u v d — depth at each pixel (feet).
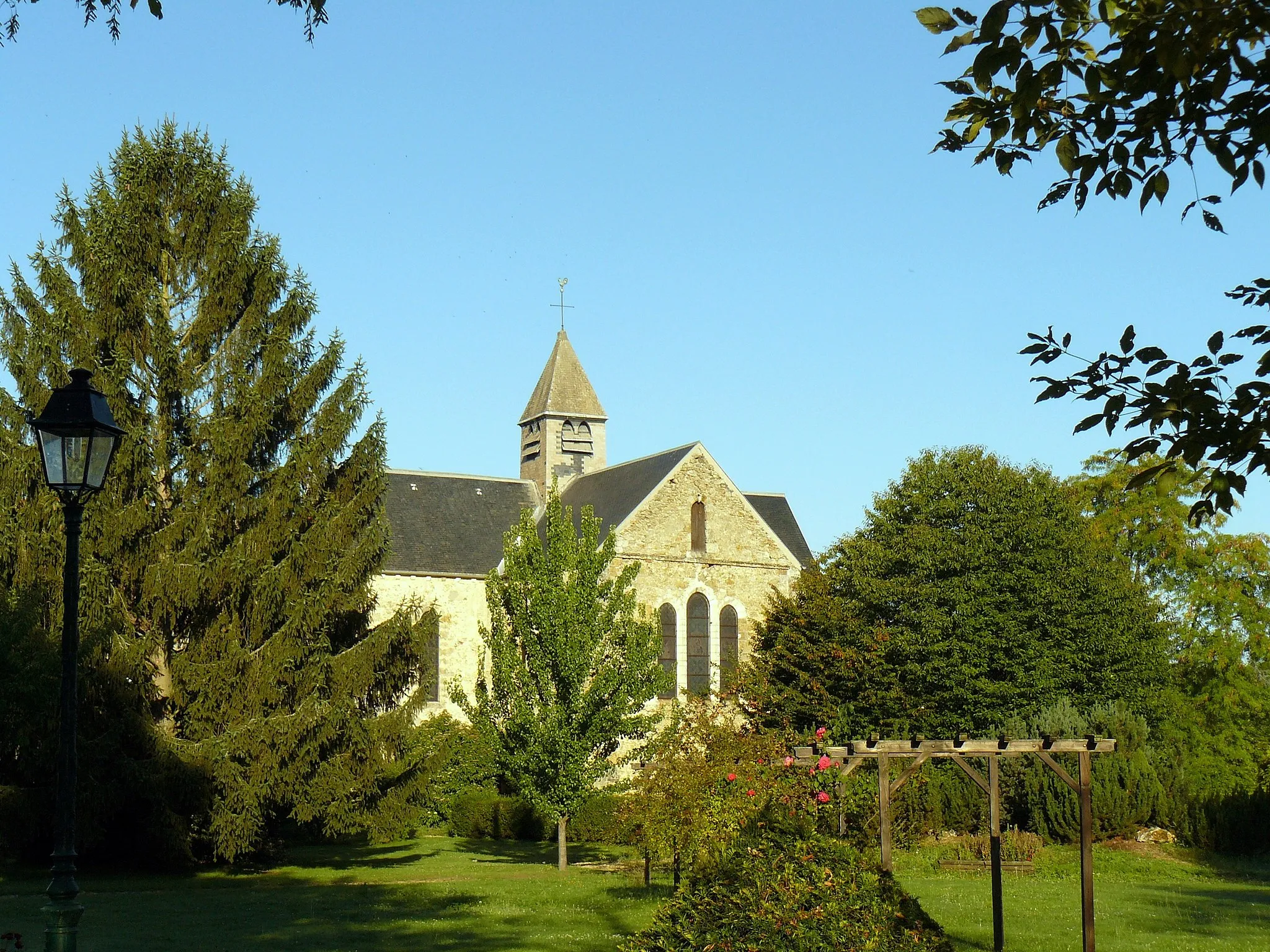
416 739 103.30
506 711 95.91
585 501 157.07
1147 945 58.70
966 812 105.50
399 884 82.48
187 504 86.53
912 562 122.52
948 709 115.24
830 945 34.42
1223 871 91.97
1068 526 126.82
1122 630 121.39
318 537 88.53
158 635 87.15
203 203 91.50
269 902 71.92
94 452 33.35
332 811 88.33
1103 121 20.33
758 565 146.92
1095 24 20.25
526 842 119.96
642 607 100.37
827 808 59.52
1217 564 152.76
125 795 81.30
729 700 106.42
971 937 60.08
